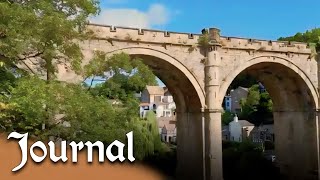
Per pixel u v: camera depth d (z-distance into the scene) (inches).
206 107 1631.4
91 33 1072.2
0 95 754.2
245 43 1708.9
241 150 2364.7
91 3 854.5
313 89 1871.3
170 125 4013.3
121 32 1455.5
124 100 1006.4
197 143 1699.1
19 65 925.2
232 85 4571.9
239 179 2042.3
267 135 3430.1
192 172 1732.3
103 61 960.3
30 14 725.3
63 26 767.1
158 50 1536.7
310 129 1924.2
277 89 2058.3
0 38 740.0
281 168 2103.8
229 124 3794.3
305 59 1856.5
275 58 1780.3
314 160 1908.2
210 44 1616.6
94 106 824.9
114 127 855.1
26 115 740.0
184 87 1692.9
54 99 763.4
